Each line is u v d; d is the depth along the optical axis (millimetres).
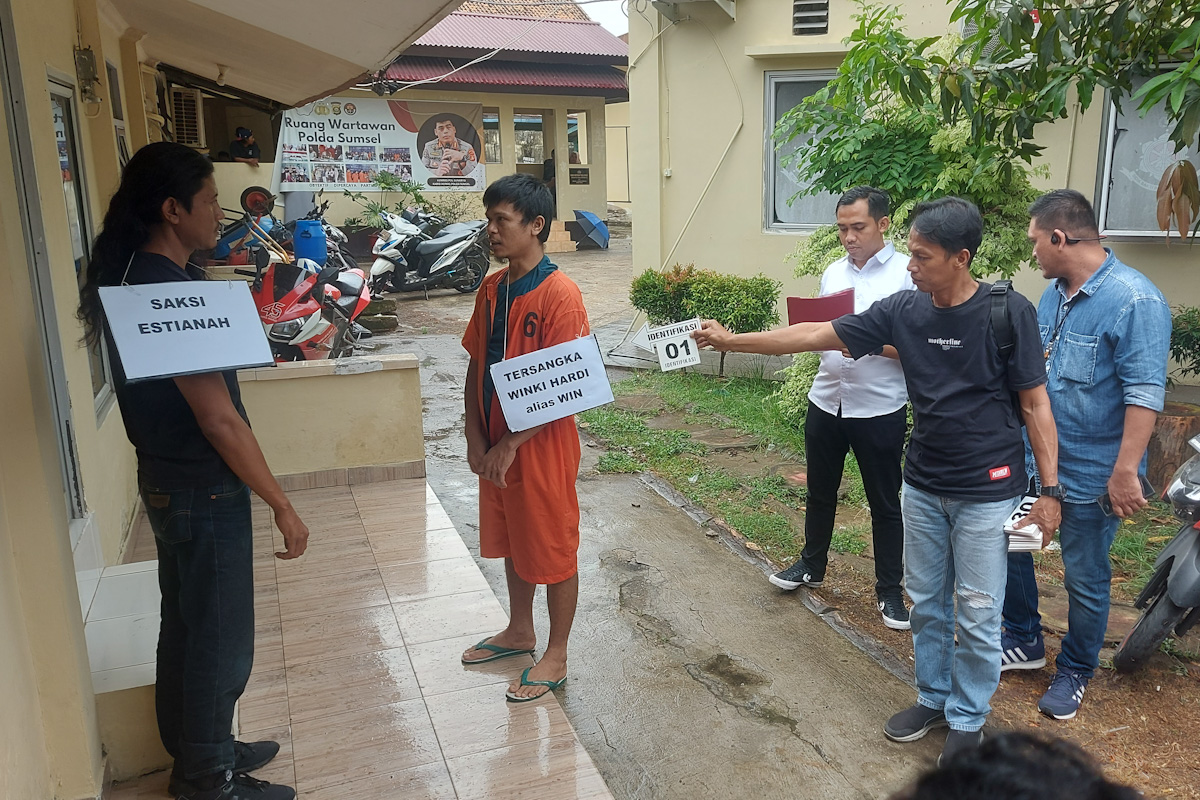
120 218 2092
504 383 2771
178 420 2105
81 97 4727
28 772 2074
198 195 2109
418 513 4621
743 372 7957
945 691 2969
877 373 3500
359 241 17125
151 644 2721
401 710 2914
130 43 6820
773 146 8148
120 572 3223
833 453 3740
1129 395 2893
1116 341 2928
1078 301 3059
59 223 3689
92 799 2312
